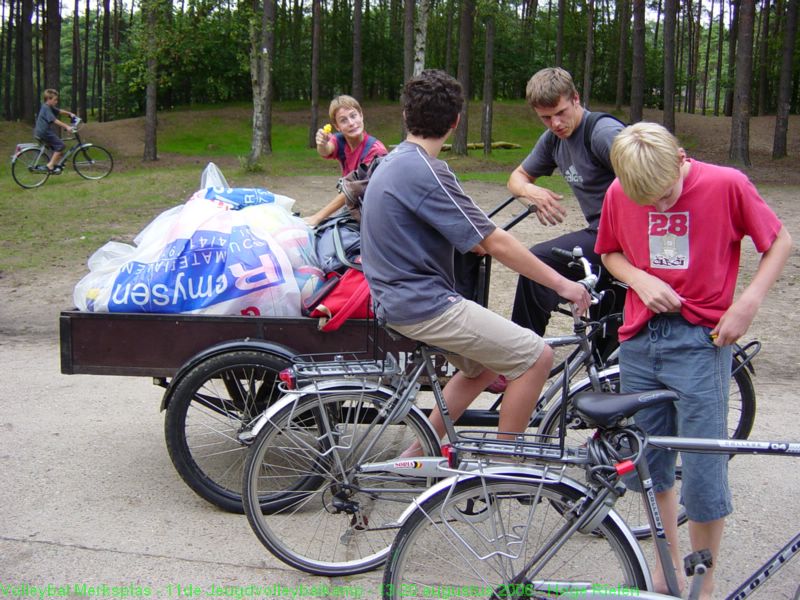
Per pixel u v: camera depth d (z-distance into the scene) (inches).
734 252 108.3
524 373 122.3
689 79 1827.0
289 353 142.5
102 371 148.4
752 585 106.8
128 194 594.2
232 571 130.0
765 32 1486.2
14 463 168.2
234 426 163.9
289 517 145.0
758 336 263.1
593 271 154.1
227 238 150.0
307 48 1812.3
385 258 120.1
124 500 152.8
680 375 108.4
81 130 1369.3
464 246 116.4
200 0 872.9
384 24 1828.2
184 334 146.9
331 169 873.5
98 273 153.9
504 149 1172.5
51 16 1121.4
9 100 1615.4
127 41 1668.3
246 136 1454.2
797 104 1647.4
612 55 1806.1
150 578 127.0
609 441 100.6
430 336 121.1
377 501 132.2
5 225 470.9
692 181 105.0
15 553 133.1
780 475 166.1
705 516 109.7
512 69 1822.1
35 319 288.5
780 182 805.2
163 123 1475.1
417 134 120.3
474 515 105.5
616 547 101.6
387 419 129.3
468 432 113.1
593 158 152.9
